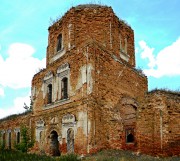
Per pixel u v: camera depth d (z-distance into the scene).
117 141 20.48
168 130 17.48
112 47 23.36
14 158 17.53
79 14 23.64
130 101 22.86
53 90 23.44
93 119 19.31
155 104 18.17
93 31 23.38
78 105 20.31
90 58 20.38
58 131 21.75
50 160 16.92
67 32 23.62
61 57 23.14
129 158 17.19
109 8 24.12
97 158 17.41
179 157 16.86
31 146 22.42
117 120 21.03
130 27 26.72
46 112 23.66
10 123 31.08
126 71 23.62
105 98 20.88
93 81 20.12
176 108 17.78
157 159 16.80
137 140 18.61
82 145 19.22
